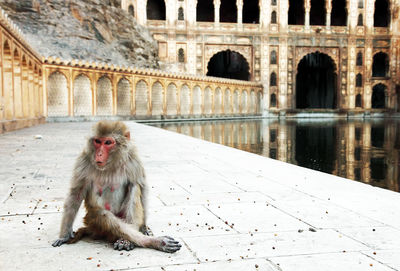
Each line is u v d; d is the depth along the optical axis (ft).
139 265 8.65
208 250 9.68
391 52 156.04
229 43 149.38
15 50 57.52
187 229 11.37
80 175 9.14
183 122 107.86
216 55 181.06
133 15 142.51
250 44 150.92
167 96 112.57
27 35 91.25
